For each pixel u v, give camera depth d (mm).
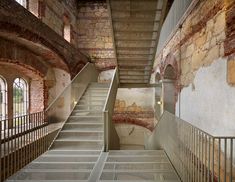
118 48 7457
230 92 3836
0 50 6707
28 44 7520
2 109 8422
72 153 5949
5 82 8430
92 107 8938
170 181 4195
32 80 10039
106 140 6152
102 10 14055
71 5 12703
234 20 3736
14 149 5219
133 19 6027
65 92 9117
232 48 3781
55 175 4438
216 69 4391
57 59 9383
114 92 8562
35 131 6957
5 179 4312
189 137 4023
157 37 6684
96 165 4988
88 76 11086
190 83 6004
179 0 7180
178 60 7281
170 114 5574
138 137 13922
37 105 10008
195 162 3705
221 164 4000
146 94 13891
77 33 14039
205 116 4930
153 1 5391
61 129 7391
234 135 3672
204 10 5039
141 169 4754
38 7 8789
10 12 5785
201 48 5203
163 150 6238
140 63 8398
